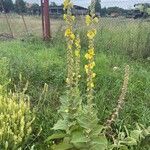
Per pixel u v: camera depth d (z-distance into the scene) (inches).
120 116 99.6
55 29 224.1
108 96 113.3
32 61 139.6
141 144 87.1
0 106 92.5
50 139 86.4
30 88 117.9
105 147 75.7
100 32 181.6
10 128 88.3
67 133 78.2
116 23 186.5
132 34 174.7
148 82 124.8
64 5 72.4
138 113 103.0
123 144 85.3
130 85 121.0
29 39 203.2
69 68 77.2
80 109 79.8
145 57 170.1
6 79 115.6
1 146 85.5
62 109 79.6
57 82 122.5
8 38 223.9
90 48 71.9
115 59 157.8
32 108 105.0
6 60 128.9
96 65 143.1
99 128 76.0
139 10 205.5
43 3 199.3
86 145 76.2
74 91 78.8
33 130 93.6
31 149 83.2
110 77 126.8
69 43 75.2
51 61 143.8
